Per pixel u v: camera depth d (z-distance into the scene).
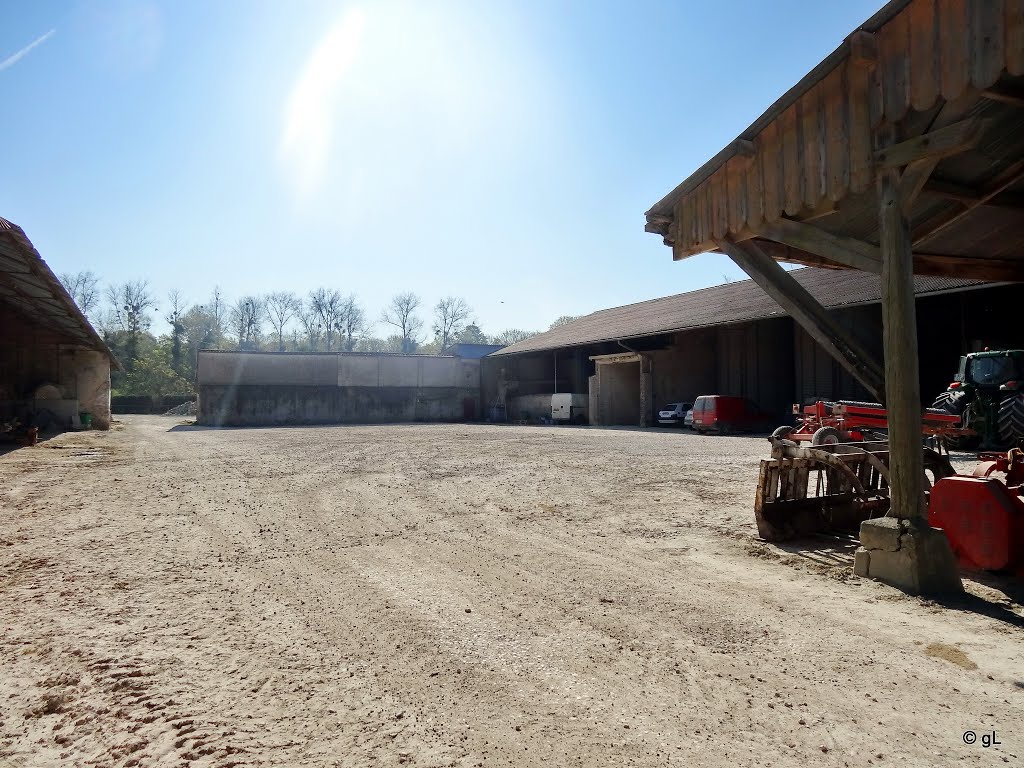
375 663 3.46
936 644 3.62
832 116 5.28
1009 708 2.88
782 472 6.29
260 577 5.15
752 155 6.15
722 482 10.17
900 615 4.11
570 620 4.11
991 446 13.52
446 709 2.94
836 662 3.40
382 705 2.99
